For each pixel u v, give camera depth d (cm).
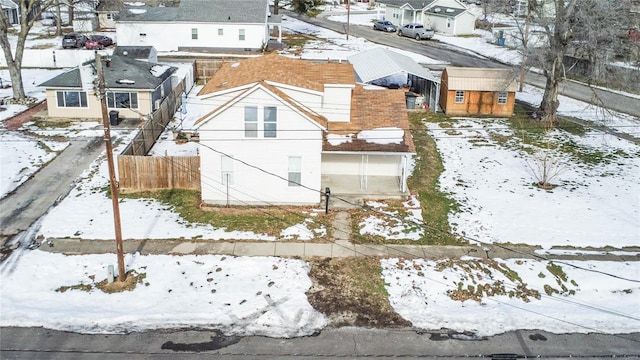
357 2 10694
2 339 1850
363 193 2925
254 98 2586
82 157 3278
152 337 1895
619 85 4572
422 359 1842
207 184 2748
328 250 2445
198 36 6084
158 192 2908
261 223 2631
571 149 3694
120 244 2128
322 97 2864
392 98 3155
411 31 7112
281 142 2673
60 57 5403
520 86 5025
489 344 1923
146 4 7225
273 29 7444
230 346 1870
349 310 2078
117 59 4144
